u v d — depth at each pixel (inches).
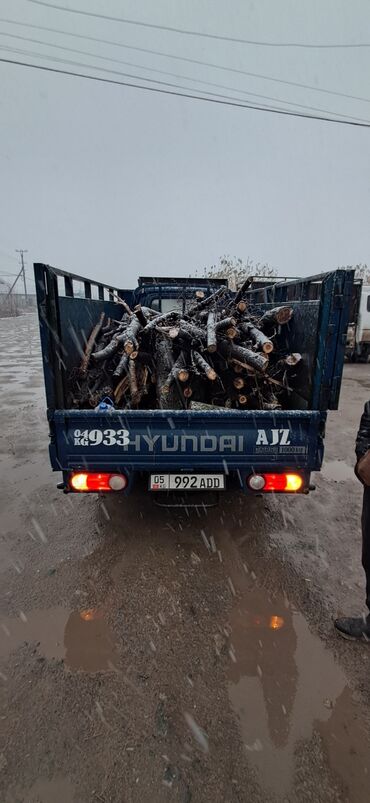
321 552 120.9
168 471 109.7
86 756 65.1
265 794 60.2
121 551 119.6
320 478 174.9
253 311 180.9
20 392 346.9
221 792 60.4
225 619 94.3
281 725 70.3
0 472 177.5
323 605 99.2
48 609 96.7
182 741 67.6
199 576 109.0
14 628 90.9
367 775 62.9
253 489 110.1
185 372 121.7
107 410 105.3
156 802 58.9
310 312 116.6
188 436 106.0
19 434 230.7
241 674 80.1
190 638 88.7
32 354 609.3
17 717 71.2
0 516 139.7
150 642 87.4
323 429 108.0
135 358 127.0
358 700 75.1
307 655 84.8
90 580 106.7
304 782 61.8
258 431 106.4
